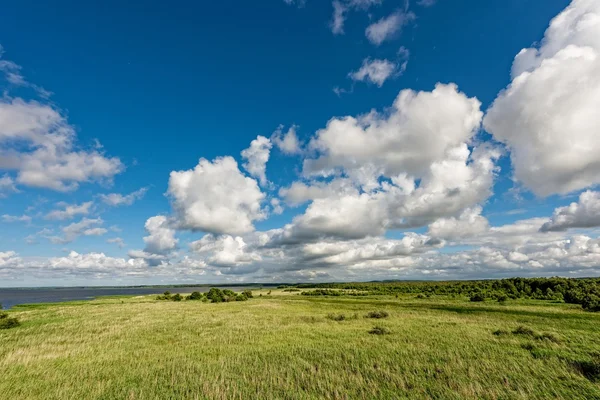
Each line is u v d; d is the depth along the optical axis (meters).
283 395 12.94
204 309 53.28
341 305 60.34
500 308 44.81
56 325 33.69
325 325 32.19
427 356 18.16
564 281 75.88
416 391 12.99
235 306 59.66
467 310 44.84
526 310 41.97
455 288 95.69
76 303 80.75
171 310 51.12
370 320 35.53
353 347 20.92
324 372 15.70
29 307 69.25
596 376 13.96
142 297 112.12
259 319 37.94
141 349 22.16
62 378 15.54
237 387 13.91
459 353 18.61
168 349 22.19
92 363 18.47
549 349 18.84
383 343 22.03
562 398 11.75
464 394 12.45
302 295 104.69
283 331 28.53
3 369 17.38
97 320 37.59
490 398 11.99
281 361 18.03
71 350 21.89
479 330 26.61
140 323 34.97
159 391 13.62
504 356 17.64
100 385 14.27
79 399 12.84
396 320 34.84
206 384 13.96
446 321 33.03
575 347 19.28
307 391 13.35
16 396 13.31
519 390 12.46
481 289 85.12
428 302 60.69
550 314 37.69
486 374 14.65
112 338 26.58
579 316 34.88
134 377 15.62
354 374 15.41
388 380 14.38
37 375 16.20
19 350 21.80
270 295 109.00
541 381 13.50
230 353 20.52
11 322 33.19
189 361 18.42
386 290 113.56
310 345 22.14
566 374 14.20
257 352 20.55
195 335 27.69
